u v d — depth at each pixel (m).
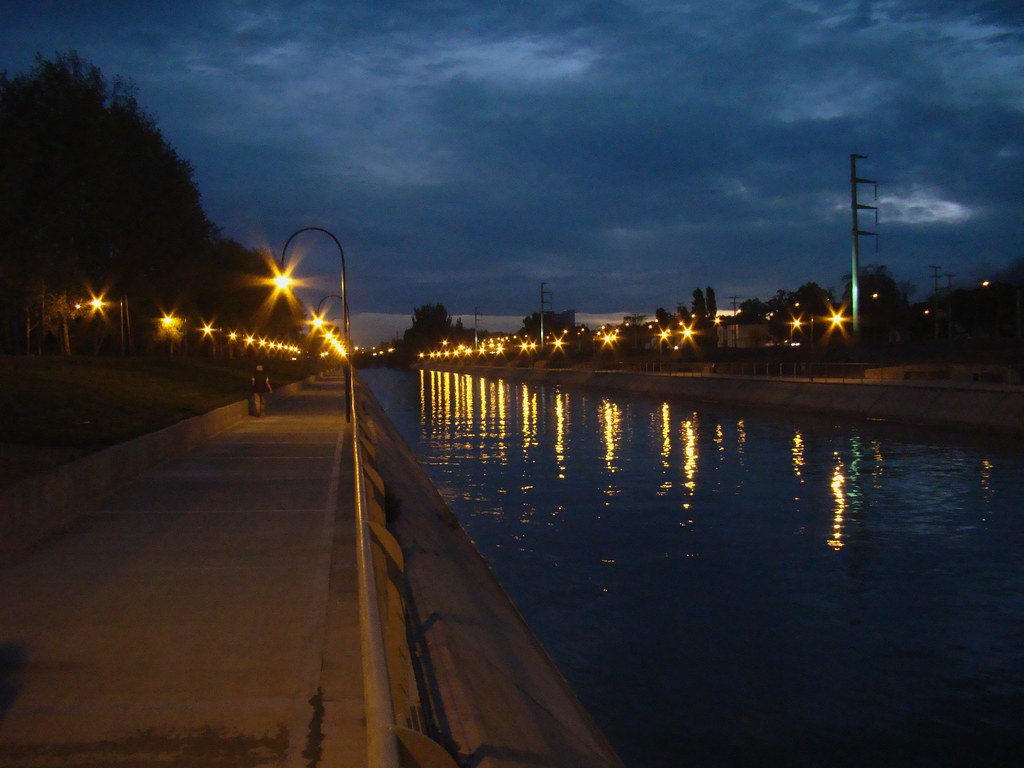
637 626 14.02
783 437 40.25
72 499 12.54
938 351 66.88
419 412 64.75
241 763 5.16
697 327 137.25
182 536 11.16
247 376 56.50
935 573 16.88
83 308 39.75
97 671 6.55
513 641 12.09
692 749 9.81
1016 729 10.52
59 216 31.61
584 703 11.12
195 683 6.34
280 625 7.63
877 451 34.25
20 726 5.62
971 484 26.33
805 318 118.56
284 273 32.25
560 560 18.20
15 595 8.46
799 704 11.16
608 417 56.00
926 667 12.33
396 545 8.67
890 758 9.66
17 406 19.06
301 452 21.11
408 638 9.40
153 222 37.53
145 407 25.12
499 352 176.50
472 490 27.66
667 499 25.17
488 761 7.13
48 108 31.66
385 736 3.24
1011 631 13.76
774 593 15.78
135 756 5.23
